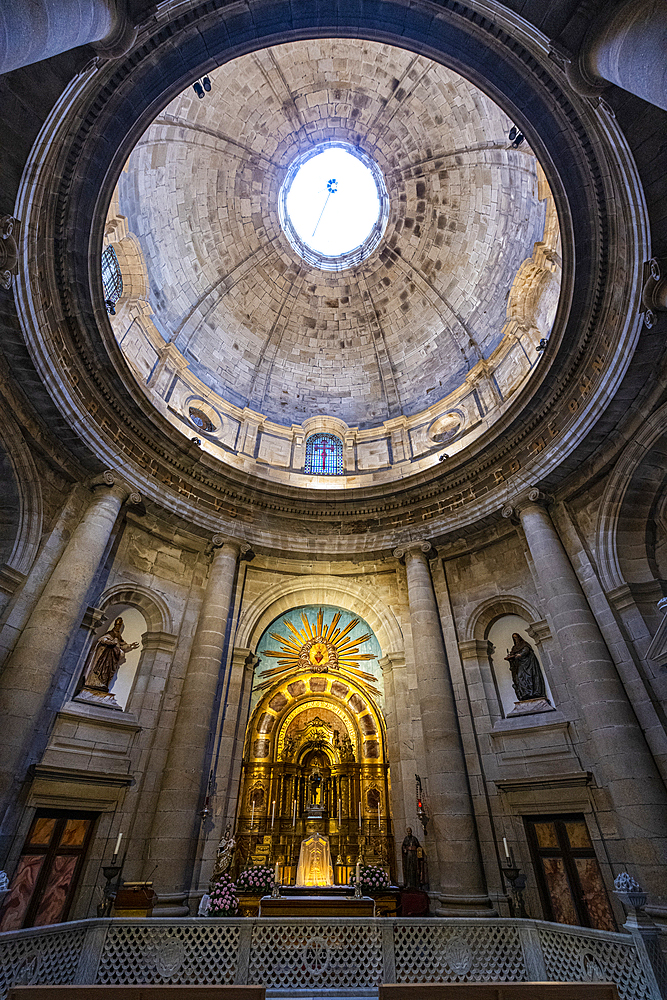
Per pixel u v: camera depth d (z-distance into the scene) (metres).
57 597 10.44
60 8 5.82
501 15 8.20
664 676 9.78
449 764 11.41
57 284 10.63
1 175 8.61
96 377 12.31
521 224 17.14
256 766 12.77
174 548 14.51
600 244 10.27
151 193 17.31
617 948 6.30
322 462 19.77
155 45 8.70
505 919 7.42
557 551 12.06
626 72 6.48
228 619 13.88
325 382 22.05
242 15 8.89
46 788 9.48
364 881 10.35
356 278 21.78
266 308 21.70
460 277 19.98
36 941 6.34
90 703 11.18
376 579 15.85
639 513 11.73
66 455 12.20
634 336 9.99
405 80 17.62
